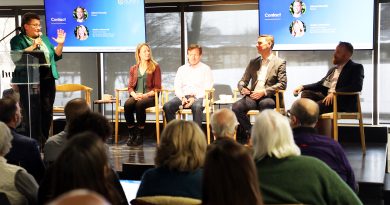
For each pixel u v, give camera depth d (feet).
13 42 15.80
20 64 11.12
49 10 20.94
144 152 17.13
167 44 22.47
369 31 18.58
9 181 7.60
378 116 20.17
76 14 20.80
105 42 20.79
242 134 19.04
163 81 22.65
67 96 23.40
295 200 6.51
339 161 8.48
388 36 19.94
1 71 11.19
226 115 9.26
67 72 23.34
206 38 22.06
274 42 19.51
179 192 6.88
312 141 8.54
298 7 19.08
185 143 6.95
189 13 22.12
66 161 5.27
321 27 18.99
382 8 19.90
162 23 22.43
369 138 19.12
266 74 17.40
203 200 5.04
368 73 20.12
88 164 5.26
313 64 20.76
